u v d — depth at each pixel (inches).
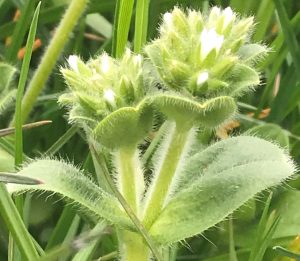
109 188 3.3
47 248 3.5
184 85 2.6
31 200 3.8
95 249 3.3
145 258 3.0
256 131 4.1
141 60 2.8
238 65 2.7
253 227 3.7
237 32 2.8
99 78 2.7
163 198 2.9
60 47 4.0
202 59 2.6
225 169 3.0
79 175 2.9
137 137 2.8
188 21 2.8
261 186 2.9
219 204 2.9
